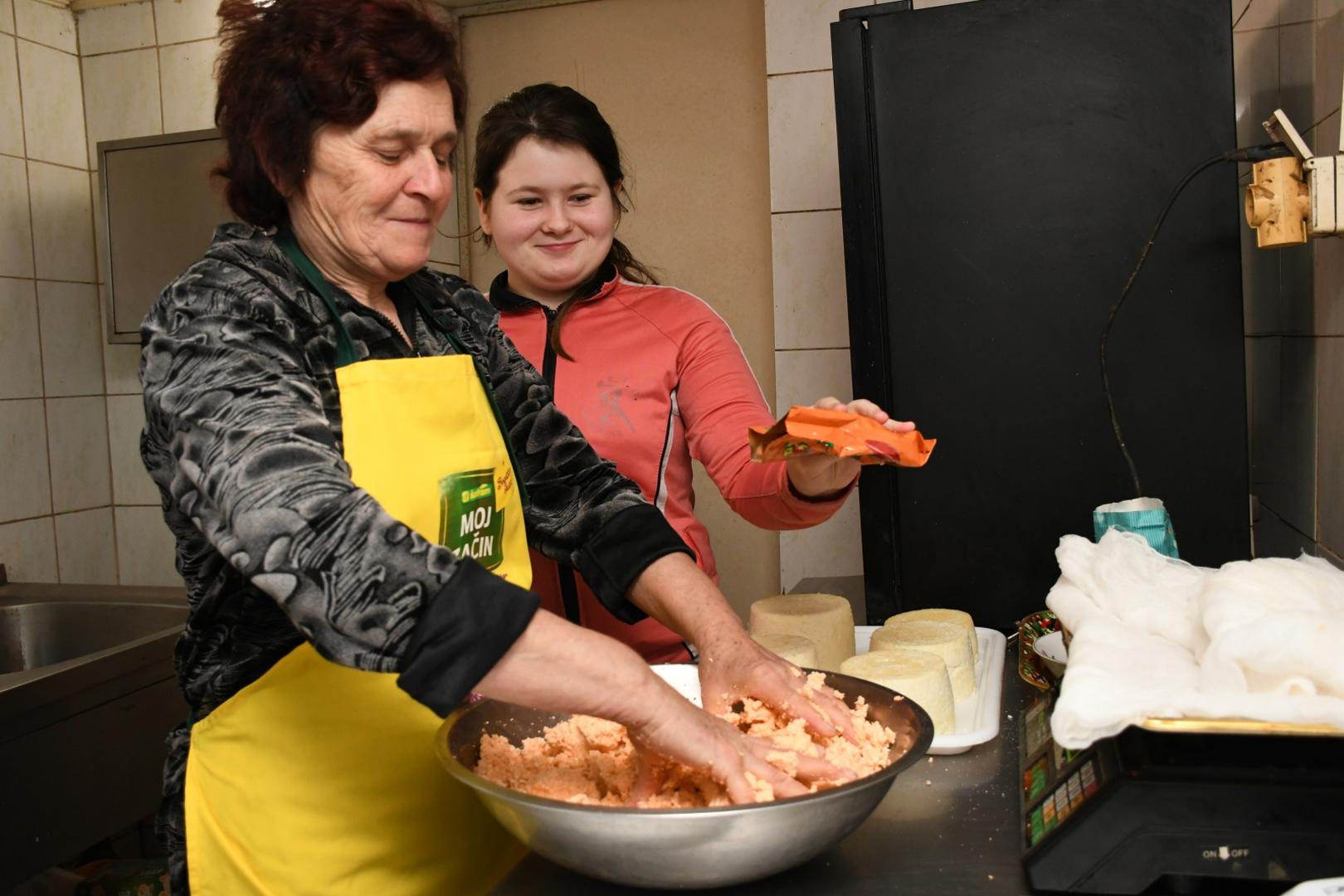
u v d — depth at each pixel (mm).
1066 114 1499
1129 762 710
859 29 1558
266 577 689
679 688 1012
